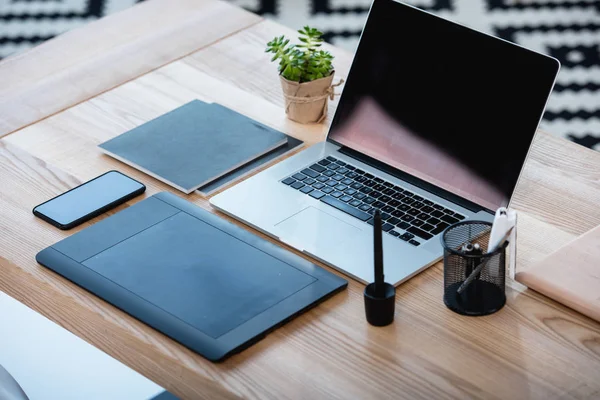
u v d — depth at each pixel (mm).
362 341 1357
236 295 1424
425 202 1606
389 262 1478
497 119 1572
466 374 1298
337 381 1297
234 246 1527
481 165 1592
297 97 1817
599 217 1604
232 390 1289
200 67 2049
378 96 1717
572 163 1753
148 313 1399
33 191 1701
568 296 1393
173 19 2230
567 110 3164
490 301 1403
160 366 1366
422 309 1408
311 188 1653
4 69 2072
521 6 3734
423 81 1661
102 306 1435
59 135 1852
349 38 3547
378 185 1654
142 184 1689
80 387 1421
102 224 1590
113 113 1908
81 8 3893
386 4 1703
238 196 1641
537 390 1269
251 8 3783
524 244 1531
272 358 1336
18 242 1578
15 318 1546
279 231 1556
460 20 3652
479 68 1592
